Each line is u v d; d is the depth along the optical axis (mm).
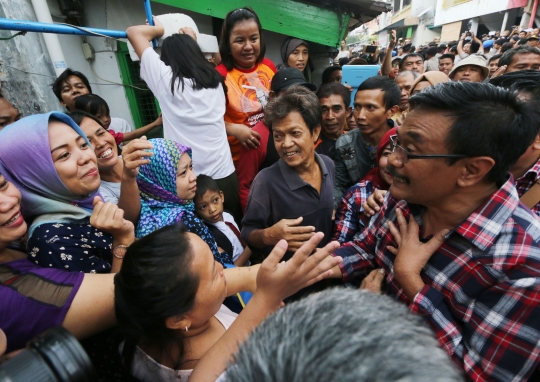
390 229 1097
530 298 778
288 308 430
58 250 897
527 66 2586
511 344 807
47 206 979
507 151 781
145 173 1426
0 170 954
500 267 824
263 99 2496
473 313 880
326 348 342
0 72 2229
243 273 1108
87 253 948
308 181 1490
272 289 793
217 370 669
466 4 16516
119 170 1634
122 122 3162
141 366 836
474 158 780
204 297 766
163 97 1828
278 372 345
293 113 1304
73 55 3121
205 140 1903
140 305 701
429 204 933
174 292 705
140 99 3621
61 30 1327
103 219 909
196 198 1725
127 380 940
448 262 936
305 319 389
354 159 2029
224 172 2045
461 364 904
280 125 1327
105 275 831
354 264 1349
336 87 2162
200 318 794
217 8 3072
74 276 795
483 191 875
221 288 816
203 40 2264
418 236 1015
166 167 1416
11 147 930
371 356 328
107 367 959
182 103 1805
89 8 3104
